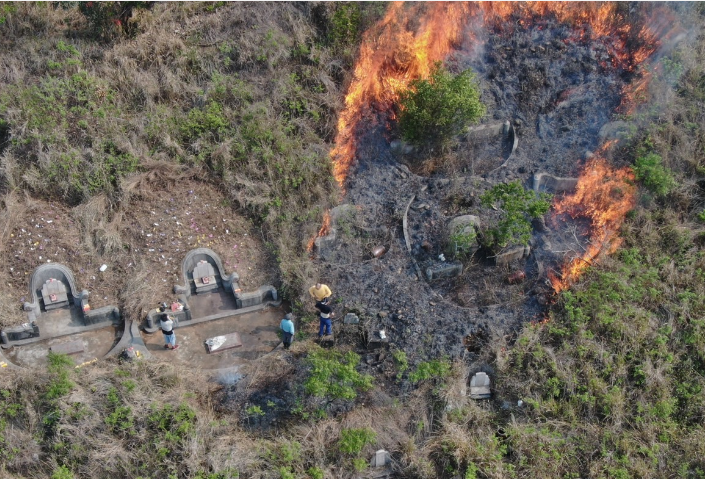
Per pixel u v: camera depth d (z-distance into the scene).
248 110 20.62
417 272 17.91
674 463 14.29
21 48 22.11
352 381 14.85
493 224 18.70
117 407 14.57
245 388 15.68
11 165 18.75
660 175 18.56
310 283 17.50
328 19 22.78
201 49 22.42
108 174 18.94
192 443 14.12
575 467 14.27
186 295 17.62
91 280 17.52
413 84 20.11
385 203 19.59
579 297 16.81
